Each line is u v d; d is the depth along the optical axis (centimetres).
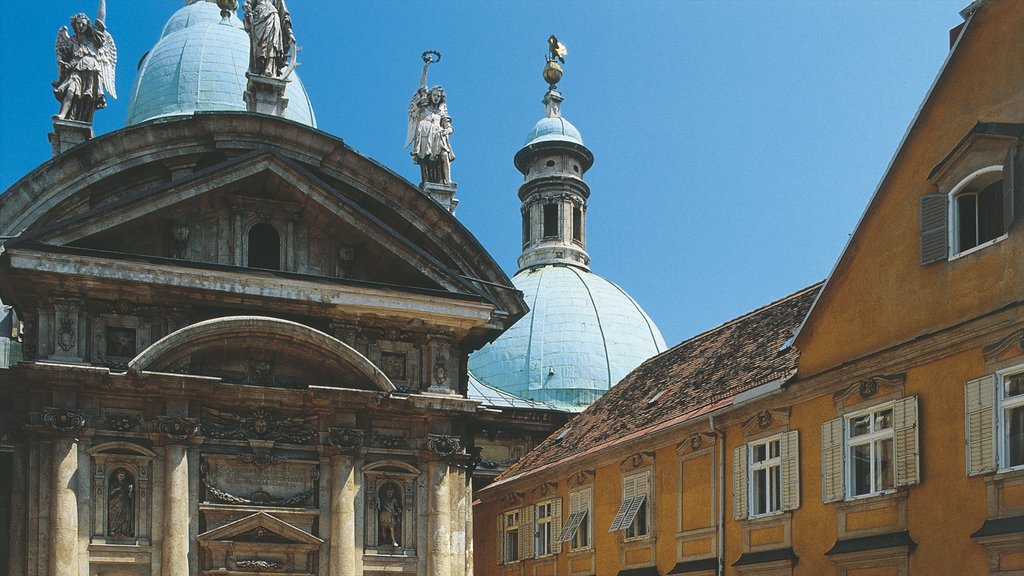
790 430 2436
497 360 5997
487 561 4203
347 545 2686
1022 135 1831
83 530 2509
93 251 2555
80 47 2847
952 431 1930
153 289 2622
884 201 2181
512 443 5238
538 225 6794
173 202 2686
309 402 2747
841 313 2289
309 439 2748
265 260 2842
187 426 2611
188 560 2573
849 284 2269
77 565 2481
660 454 3025
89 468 2547
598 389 5834
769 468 2530
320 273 2859
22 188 2636
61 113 2817
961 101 2011
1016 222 1833
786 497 2417
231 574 2602
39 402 2523
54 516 2469
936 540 1942
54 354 2539
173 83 4328
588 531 3416
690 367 3431
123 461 2580
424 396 2808
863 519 2153
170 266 2623
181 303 2672
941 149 2047
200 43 4431
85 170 2686
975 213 1978
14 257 2486
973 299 1920
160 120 2731
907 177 2125
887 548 2042
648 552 3030
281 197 2839
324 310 2775
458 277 2902
